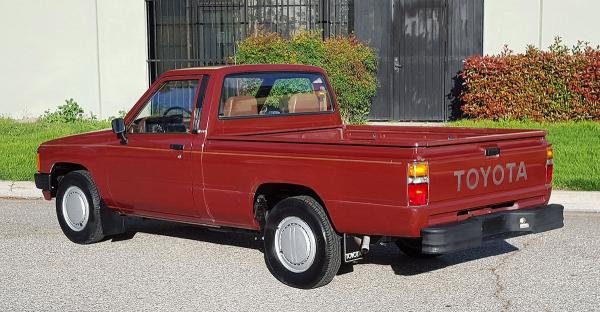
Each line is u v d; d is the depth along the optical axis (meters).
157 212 8.30
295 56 16.02
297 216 7.00
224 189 7.51
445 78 16.89
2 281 7.46
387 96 17.14
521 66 15.58
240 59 16.34
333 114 8.91
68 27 18.30
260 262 8.11
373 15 17.03
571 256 8.16
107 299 6.86
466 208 6.65
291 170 6.96
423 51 16.94
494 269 7.73
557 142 13.59
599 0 16.05
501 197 6.96
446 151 6.46
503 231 6.90
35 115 18.58
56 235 9.44
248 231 7.77
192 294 6.99
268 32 17.19
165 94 8.09
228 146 7.44
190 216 8.00
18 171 12.82
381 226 6.45
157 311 6.52
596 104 15.29
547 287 7.07
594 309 6.43
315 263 6.91
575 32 16.23
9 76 18.61
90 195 8.77
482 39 16.67
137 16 18.02
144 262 8.14
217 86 7.77
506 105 15.73
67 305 6.71
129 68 18.17
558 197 10.46
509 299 6.73
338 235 6.91
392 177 6.33
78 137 8.88
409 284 7.24
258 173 7.21
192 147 7.72
